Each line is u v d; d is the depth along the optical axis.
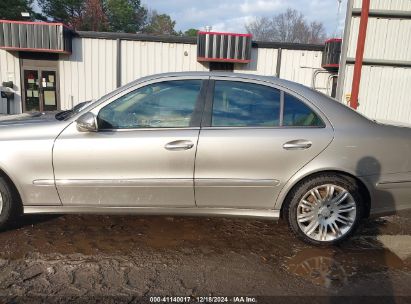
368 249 3.49
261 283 2.83
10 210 3.38
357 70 8.60
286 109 3.40
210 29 15.39
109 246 3.34
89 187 3.29
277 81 3.48
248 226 3.92
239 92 3.43
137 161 3.26
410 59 10.03
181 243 3.46
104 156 3.24
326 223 3.45
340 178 3.38
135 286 2.72
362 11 8.30
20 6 31.59
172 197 3.35
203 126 3.32
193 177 3.29
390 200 3.48
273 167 3.30
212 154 3.26
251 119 3.37
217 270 3.00
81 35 14.99
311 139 3.31
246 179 3.31
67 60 15.19
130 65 15.39
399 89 10.46
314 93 3.48
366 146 3.36
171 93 3.40
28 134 3.29
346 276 2.98
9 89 15.20
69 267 2.95
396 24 9.84
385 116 10.63
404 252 3.46
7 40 14.02
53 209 3.37
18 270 2.88
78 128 3.28
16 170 3.25
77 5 44.38
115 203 3.34
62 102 15.49
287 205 3.45
